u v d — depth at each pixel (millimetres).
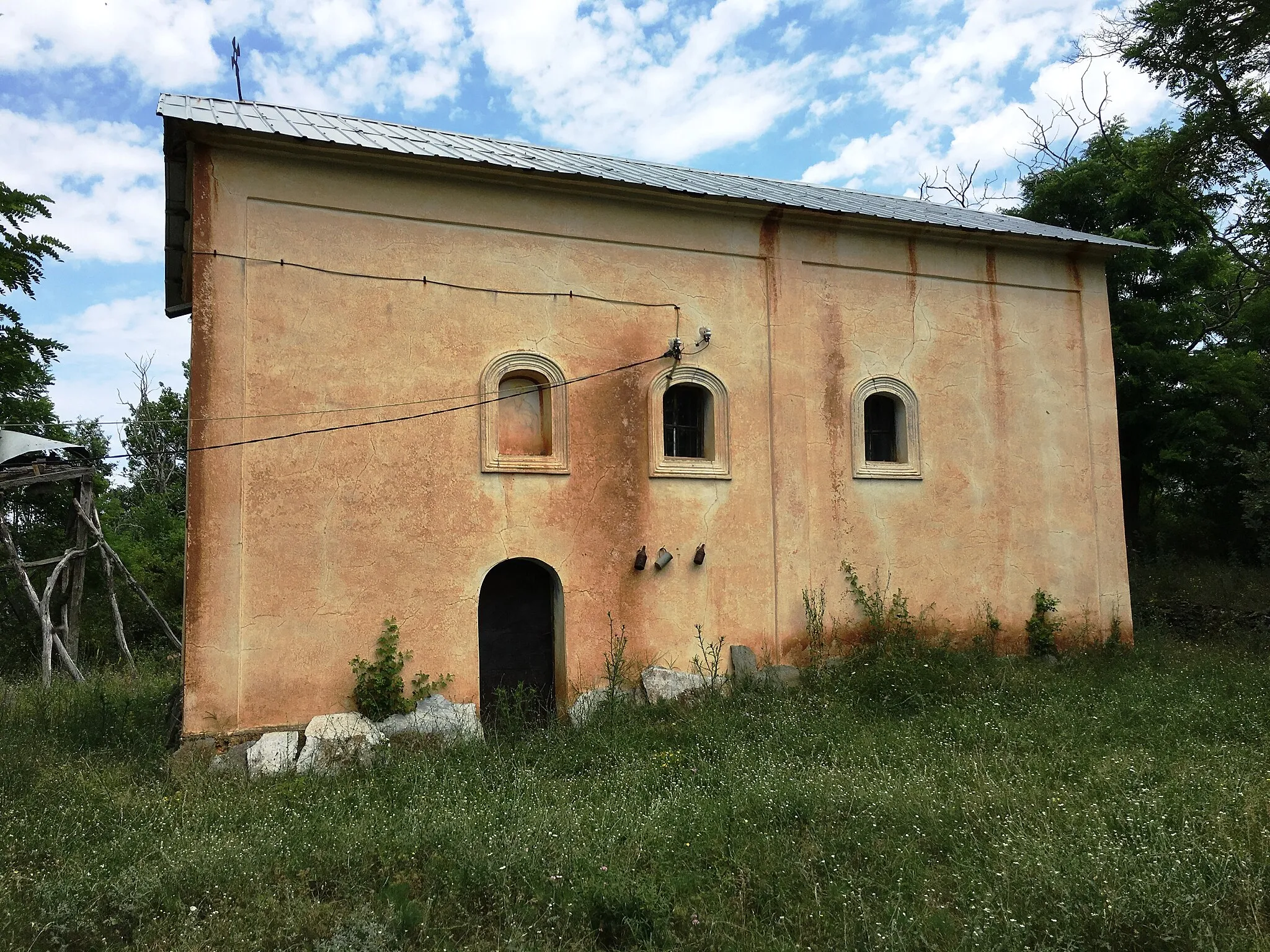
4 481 12000
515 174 8523
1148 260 16609
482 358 8492
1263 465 14203
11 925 4406
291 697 7500
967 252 10891
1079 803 5633
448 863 5102
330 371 7895
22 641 13273
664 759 7152
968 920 4312
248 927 4516
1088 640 10844
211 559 7324
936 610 10227
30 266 10516
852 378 10164
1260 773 6098
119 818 5902
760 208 9641
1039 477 10961
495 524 8391
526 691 8648
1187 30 13352
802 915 4508
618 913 4496
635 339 9180
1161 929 4066
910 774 6344
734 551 9391
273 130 7973
